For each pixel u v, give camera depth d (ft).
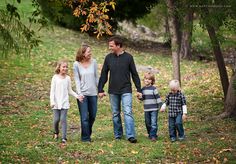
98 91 48.57
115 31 121.49
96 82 48.39
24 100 68.80
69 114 62.95
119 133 49.32
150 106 48.67
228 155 42.06
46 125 56.24
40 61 92.84
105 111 65.36
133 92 77.61
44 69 88.58
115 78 47.85
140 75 89.25
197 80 84.89
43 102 68.08
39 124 56.49
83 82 47.65
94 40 117.70
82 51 47.57
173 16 66.80
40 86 77.66
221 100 70.03
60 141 48.06
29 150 43.88
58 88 47.26
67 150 44.47
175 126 48.29
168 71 94.89
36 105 66.44
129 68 48.06
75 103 69.31
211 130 53.21
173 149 44.52
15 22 47.85
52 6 42.55
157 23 143.74
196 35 143.43
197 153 43.19
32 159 41.19
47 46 102.89
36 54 96.32
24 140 48.21
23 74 83.61
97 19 42.32
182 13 60.18
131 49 114.11
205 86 79.25
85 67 47.85
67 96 47.65
